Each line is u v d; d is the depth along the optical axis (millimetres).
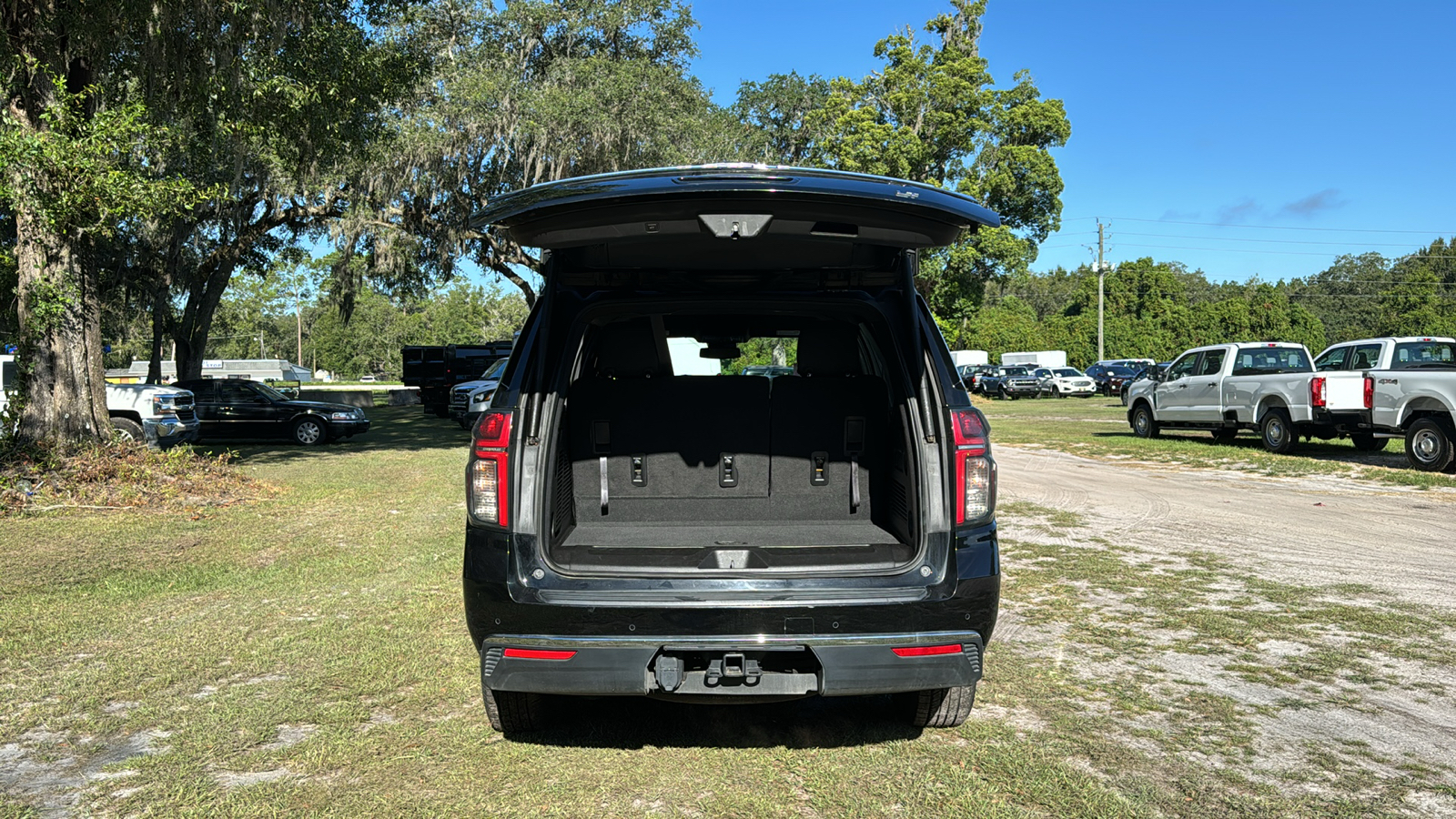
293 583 6816
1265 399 16484
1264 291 87062
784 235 3475
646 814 3295
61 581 6934
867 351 4762
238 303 95875
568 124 26703
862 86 40469
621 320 4508
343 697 4469
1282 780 3531
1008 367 49688
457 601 6297
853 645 3338
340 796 3426
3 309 13219
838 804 3359
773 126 45688
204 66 12969
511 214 3418
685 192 3197
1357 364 16234
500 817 3271
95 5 11648
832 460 4406
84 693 4543
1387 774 3584
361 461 15977
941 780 3545
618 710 4336
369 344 102125
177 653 5137
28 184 10969
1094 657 5086
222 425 20484
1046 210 41094
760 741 3961
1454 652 5160
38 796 3441
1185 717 4195
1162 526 9219
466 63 28266
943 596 3410
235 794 3438
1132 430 22234
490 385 23359
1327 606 6133
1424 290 85812
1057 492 11688
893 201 3289
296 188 25156
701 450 4402
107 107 12836
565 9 30578
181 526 9344
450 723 4145
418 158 26203
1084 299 95000
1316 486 12312
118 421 15594
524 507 3480
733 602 3314
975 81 39688
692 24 31781
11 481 10867
